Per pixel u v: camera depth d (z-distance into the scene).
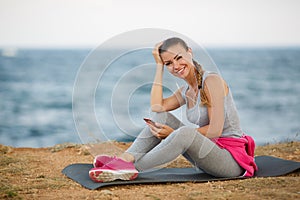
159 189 4.56
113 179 4.72
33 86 41.66
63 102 34.34
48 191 4.61
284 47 83.12
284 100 34.97
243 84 43.50
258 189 4.40
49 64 58.69
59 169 5.66
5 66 56.69
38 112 31.05
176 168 5.51
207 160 4.74
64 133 25.56
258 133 25.00
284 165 5.29
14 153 6.79
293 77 47.31
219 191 4.38
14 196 4.37
